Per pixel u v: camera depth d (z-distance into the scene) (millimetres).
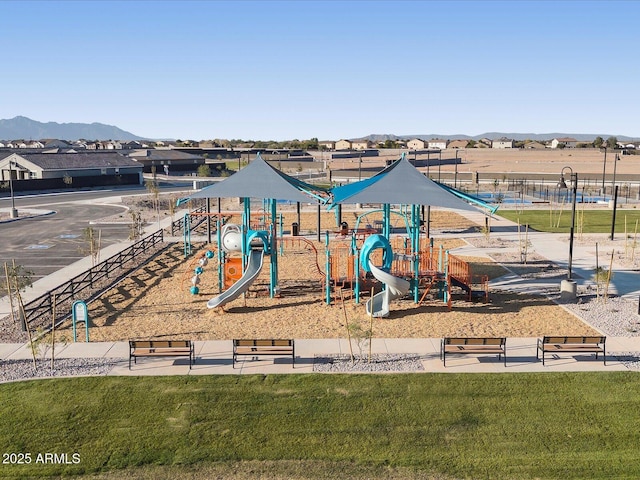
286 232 41219
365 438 12750
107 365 16312
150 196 65312
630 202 58875
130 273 27906
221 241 26797
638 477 11438
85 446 12469
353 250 25344
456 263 26109
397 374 15617
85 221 46906
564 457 12109
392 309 21922
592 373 15734
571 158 141750
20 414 13633
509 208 54000
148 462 11945
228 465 11852
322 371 15836
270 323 20156
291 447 12438
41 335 17375
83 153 83688
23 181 69000
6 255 32875
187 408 13898
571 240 22953
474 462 11945
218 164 111000
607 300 22984
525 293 24109
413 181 23625
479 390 14773
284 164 117188
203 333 19062
